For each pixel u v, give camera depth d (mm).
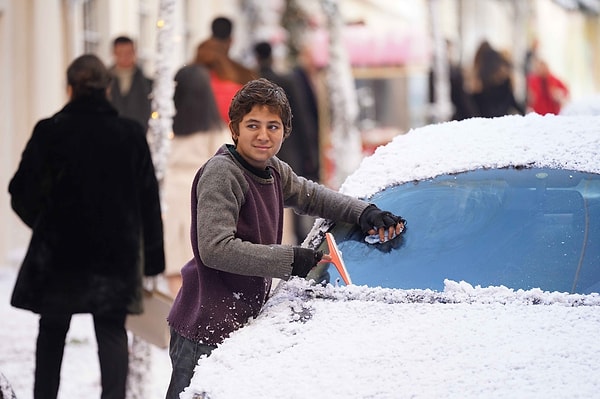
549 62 56531
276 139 7547
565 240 7555
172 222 14438
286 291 7605
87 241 10352
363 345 6668
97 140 10469
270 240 7676
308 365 6535
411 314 7004
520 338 6586
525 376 6188
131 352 11414
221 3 30141
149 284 10852
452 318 6887
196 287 7656
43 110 20562
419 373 6301
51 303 10273
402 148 8727
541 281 7316
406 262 7637
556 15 59750
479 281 7391
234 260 7262
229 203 7406
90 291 10305
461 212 7926
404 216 8008
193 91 14344
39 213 10461
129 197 10508
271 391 6367
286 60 33719
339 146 23766
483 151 8414
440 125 9016
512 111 28109
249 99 7504
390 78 32219
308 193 8031
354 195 8328
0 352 13805
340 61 23859
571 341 6523
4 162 20234
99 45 23375
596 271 7328
